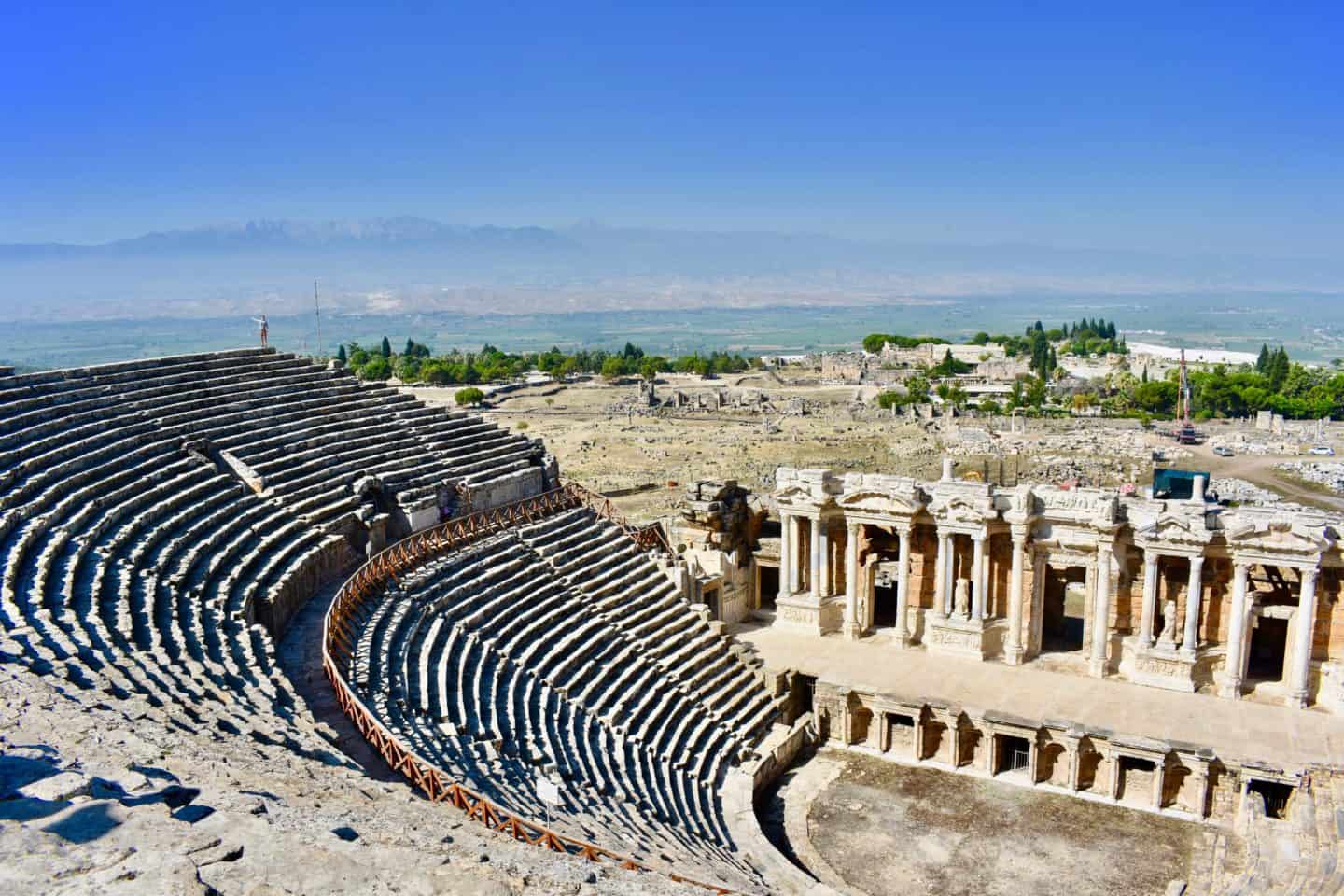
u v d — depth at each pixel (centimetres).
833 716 5600
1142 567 5753
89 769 1944
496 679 4512
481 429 6962
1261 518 5209
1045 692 5494
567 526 6325
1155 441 16412
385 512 5619
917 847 4534
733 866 3691
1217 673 5472
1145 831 4672
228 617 3903
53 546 3809
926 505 6097
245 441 5438
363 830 1966
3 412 4619
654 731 4841
